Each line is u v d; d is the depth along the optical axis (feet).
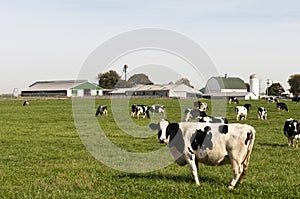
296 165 47.91
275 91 568.82
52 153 58.13
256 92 463.01
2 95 399.03
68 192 33.76
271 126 103.40
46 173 43.09
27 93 386.52
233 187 35.32
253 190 34.37
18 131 90.48
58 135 82.53
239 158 35.94
